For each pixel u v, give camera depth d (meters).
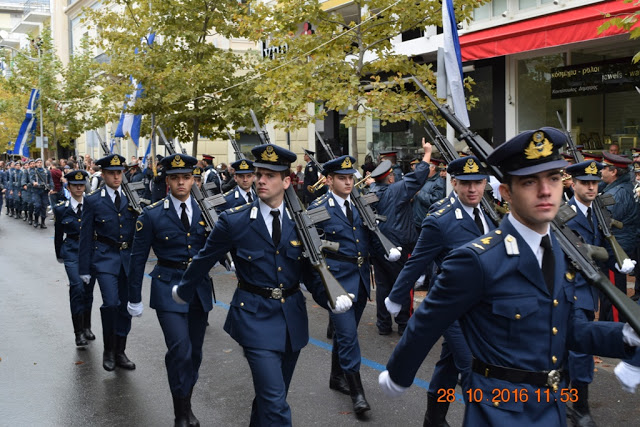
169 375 4.83
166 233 5.12
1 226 20.83
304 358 6.56
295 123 10.77
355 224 5.79
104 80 16.92
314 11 11.16
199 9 15.45
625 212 7.35
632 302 2.51
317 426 4.84
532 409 2.57
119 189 6.55
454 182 4.93
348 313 5.32
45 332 7.70
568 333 2.67
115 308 6.26
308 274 4.15
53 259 13.52
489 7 12.38
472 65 13.84
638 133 11.07
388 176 7.77
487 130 13.75
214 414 5.16
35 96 29.02
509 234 2.61
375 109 10.55
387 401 5.33
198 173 8.16
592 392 5.52
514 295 2.56
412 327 2.71
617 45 11.33
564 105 12.27
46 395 5.61
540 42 11.05
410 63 11.24
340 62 10.95
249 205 4.15
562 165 2.42
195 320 5.17
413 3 10.60
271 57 16.47
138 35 15.62
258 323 4.01
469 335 2.70
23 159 29.00
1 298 9.62
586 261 2.66
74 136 29.84
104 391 5.70
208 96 15.32
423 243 4.91
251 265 4.08
